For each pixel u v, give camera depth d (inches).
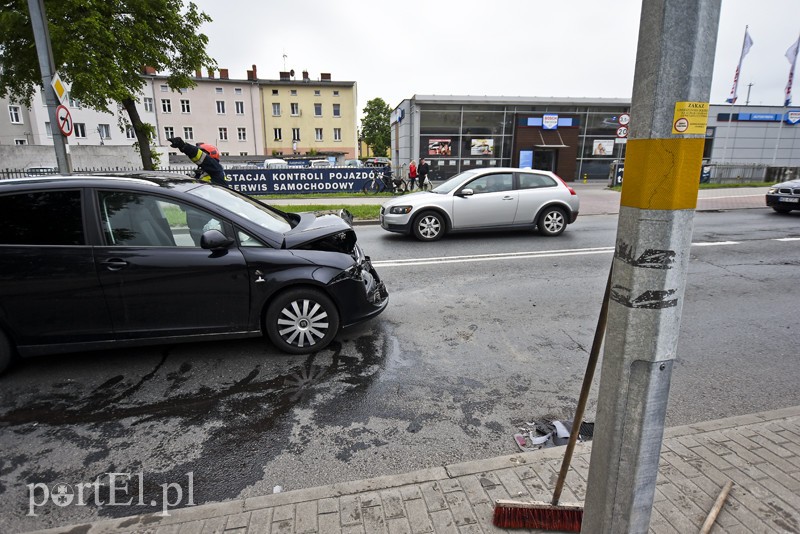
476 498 88.0
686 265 54.7
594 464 65.1
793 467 95.9
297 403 131.5
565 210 387.9
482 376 147.5
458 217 370.9
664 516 83.0
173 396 135.4
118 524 84.0
